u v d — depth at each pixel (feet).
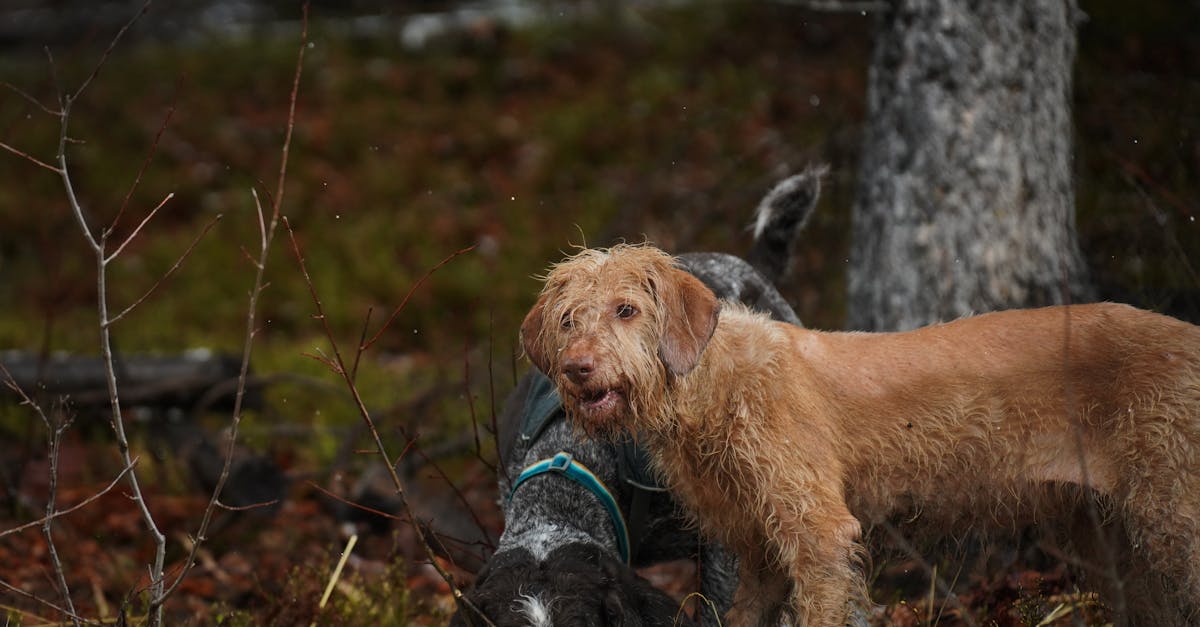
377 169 55.98
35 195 54.34
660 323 13.57
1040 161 23.77
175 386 31.96
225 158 57.57
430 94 63.67
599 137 56.18
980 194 23.59
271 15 77.30
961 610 16.35
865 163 25.29
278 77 66.23
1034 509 14.71
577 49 66.39
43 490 29.12
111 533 26.96
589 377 13.24
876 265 24.63
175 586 14.66
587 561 15.08
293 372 37.58
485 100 63.10
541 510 16.72
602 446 17.10
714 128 53.31
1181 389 13.83
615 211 48.62
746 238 35.58
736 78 57.82
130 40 74.54
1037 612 17.92
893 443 14.66
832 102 40.16
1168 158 28.86
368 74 65.67
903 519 15.15
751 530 14.89
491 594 14.10
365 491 26.91
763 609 15.47
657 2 69.62
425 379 36.17
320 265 47.91
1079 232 27.63
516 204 51.96
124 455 14.48
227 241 49.88
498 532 24.72
